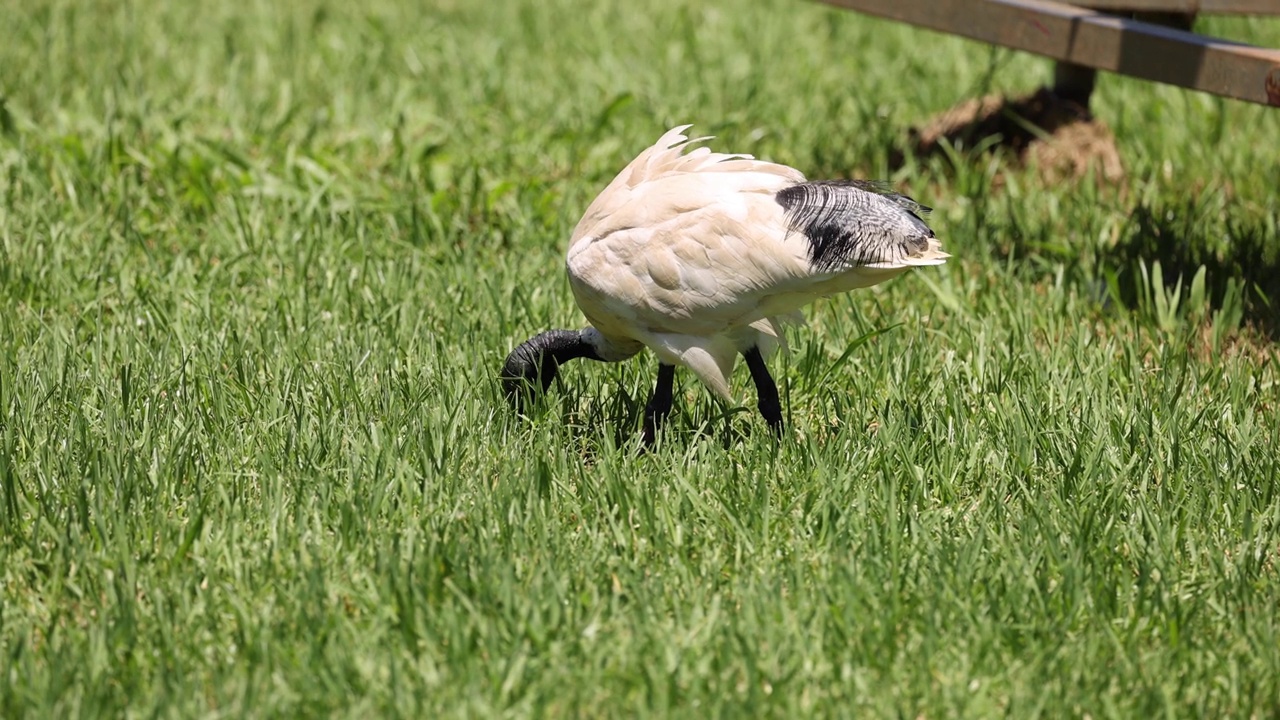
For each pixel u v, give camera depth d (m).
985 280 12.29
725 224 8.68
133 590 7.45
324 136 16.22
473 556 7.79
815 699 6.80
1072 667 7.04
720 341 9.12
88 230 13.15
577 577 7.76
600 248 9.02
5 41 19.53
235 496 8.52
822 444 9.48
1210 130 16.17
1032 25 12.80
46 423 9.32
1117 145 15.96
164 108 16.58
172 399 9.71
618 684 6.86
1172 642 7.21
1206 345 11.31
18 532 8.09
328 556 7.93
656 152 9.27
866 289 12.26
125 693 6.82
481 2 23.28
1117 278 12.28
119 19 21.19
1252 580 7.80
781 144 16.14
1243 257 12.57
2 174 14.22
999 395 9.84
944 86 18.34
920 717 6.84
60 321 11.09
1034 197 14.17
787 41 20.95
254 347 10.70
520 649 6.98
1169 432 9.36
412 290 11.88
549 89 18.12
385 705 6.66
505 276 12.20
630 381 10.47
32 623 7.34
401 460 8.77
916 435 9.45
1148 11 14.31
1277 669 6.93
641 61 19.45
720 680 6.80
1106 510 8.41
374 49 19.41
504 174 14.97
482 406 9.73
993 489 8.65
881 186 9.04
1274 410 10.05
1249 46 11.34
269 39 20.12
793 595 7.60
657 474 8.80
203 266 12.34
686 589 7.67
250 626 7.13
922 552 7.92
